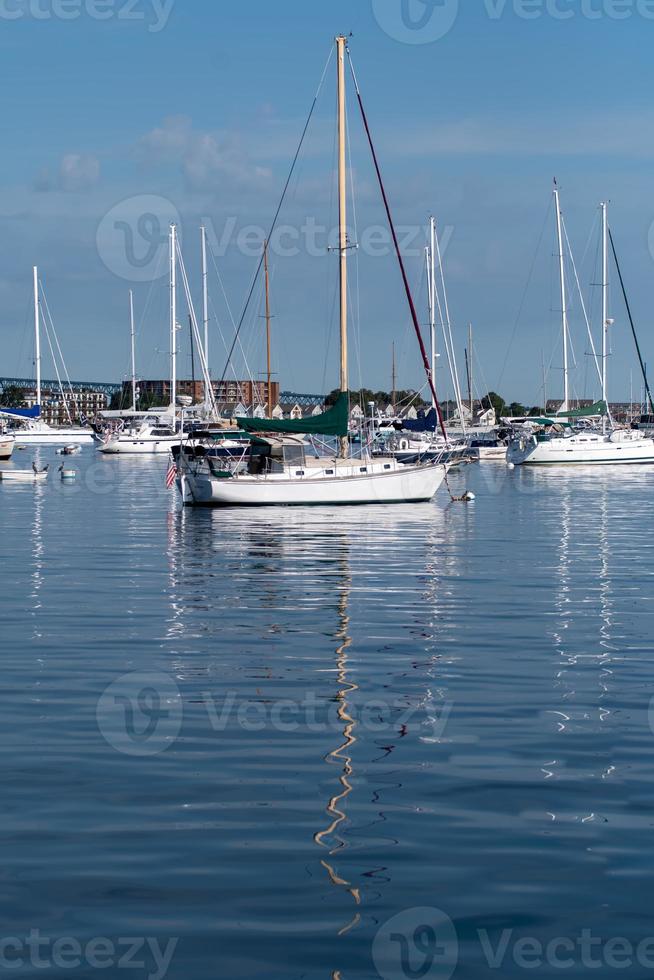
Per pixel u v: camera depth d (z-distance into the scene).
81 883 7.75
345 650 16.14
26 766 10.46
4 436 91.31
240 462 45.06
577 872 7.92
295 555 28.75
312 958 6.71
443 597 21.41
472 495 50.62
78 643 16.72
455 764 10.52
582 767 10.42
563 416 82.50
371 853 8.27
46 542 32.69
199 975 6.52
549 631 17.70
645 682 14.06
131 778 10.09
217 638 17.09
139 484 65.44
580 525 38.22
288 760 10.65
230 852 8.30
